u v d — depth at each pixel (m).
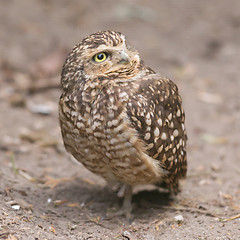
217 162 11.30
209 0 23.70
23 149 11.36
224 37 19.94
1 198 8.47
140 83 7.94
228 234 7.90
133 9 22.17
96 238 7.81
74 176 10.28
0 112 13.20
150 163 7.87
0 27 18.72
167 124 8.21
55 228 8.03
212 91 15.65
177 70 17.16
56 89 14.78
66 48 17.33
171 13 22.27
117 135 7.59
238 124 13.52
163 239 7.82
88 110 7.73
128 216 8.54
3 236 7.28
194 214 8.70
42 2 21.75
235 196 9.59
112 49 7.77
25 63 16.36
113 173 8.27
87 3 22.48
